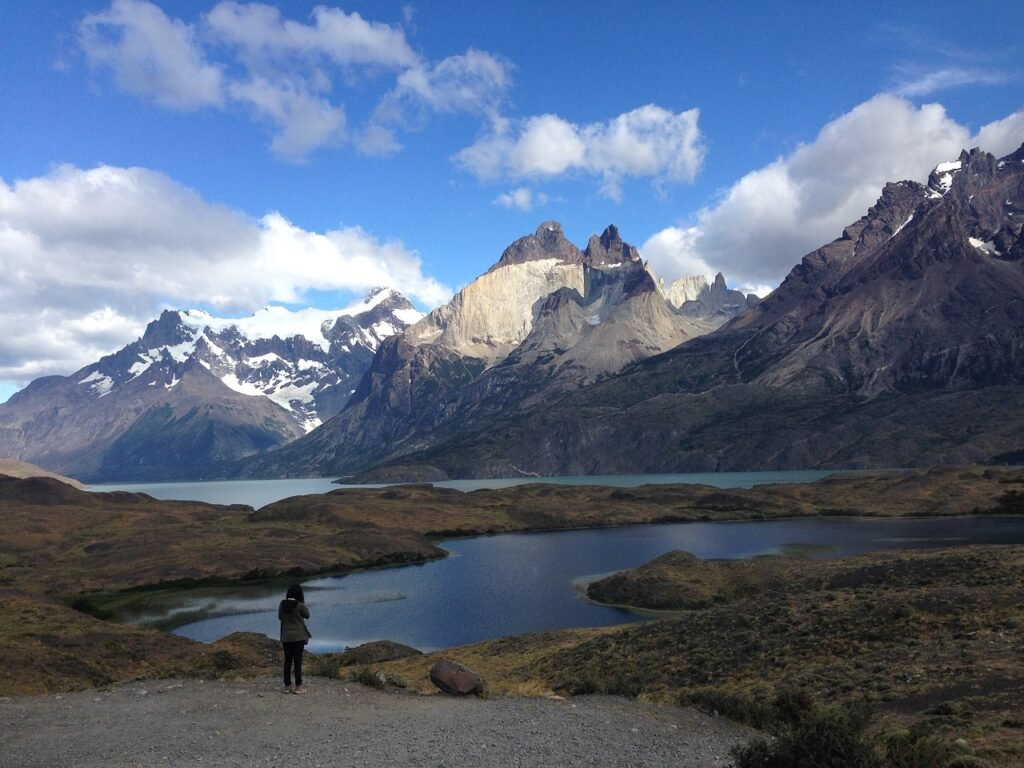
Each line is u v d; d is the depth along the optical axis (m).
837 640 45.06
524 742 22.77
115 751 20.34
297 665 30.22
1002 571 59.81
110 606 117.31
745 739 26.47
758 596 65.81
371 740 22.11
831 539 159.50
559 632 72.06
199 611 111.44
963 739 23.03
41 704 27.22
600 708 30.41
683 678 44.25
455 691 33.06
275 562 148.75
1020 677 30.61
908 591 53.28
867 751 20.06
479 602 109.31
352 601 113.31
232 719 24.66
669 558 114.88
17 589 123.19
